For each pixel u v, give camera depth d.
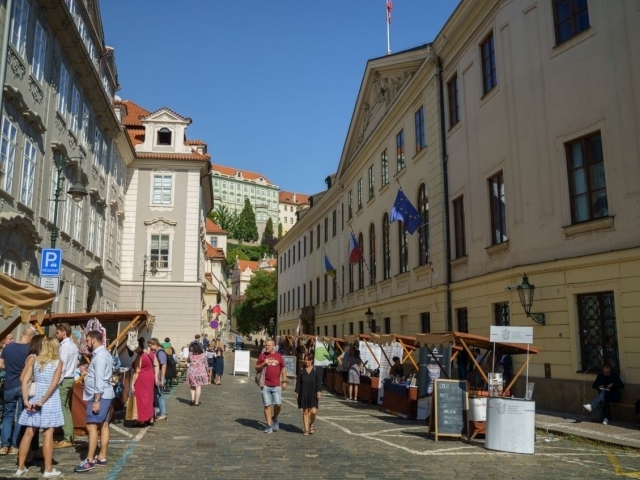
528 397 10.48
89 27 24.86
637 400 12.55
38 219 18.47
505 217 18.23
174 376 23.17
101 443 8.66
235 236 158.75
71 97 22.36
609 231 14.21
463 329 21.33
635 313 13.30
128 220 38.00
